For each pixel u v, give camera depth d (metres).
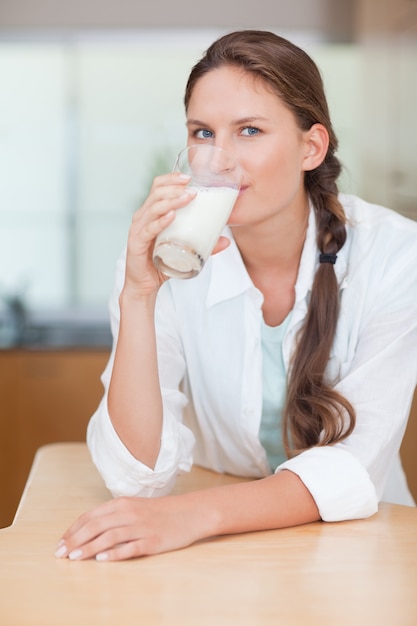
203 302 1.79
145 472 1.58
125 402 1.58
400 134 4.60
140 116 4.84
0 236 4.83
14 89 4.80
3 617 1.09
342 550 1.36
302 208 1.75
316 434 1.68
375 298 1.72
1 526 4.08
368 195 4.77
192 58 4.83
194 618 1.09
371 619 1.10
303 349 1.71
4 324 4.57
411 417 3.77
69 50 4.80
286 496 1.46
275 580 1.23
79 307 4.83
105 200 4.85
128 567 1.27
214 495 1.42
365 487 1.50
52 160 4.83
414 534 1.44
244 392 1.77
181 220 1.45
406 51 4.55
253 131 1.55
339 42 4.81
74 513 1.54
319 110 1.63
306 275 1.76
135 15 4.79
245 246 1.76
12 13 4.77
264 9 4.80
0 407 4.06
